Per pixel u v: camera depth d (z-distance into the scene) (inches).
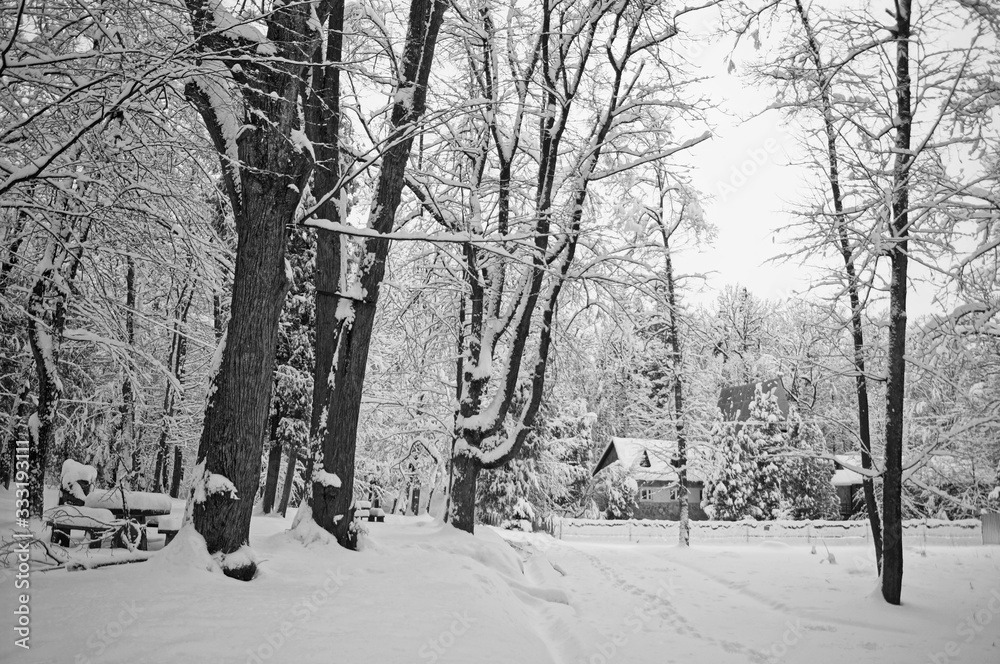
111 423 960.9
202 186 443.5
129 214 402.3
